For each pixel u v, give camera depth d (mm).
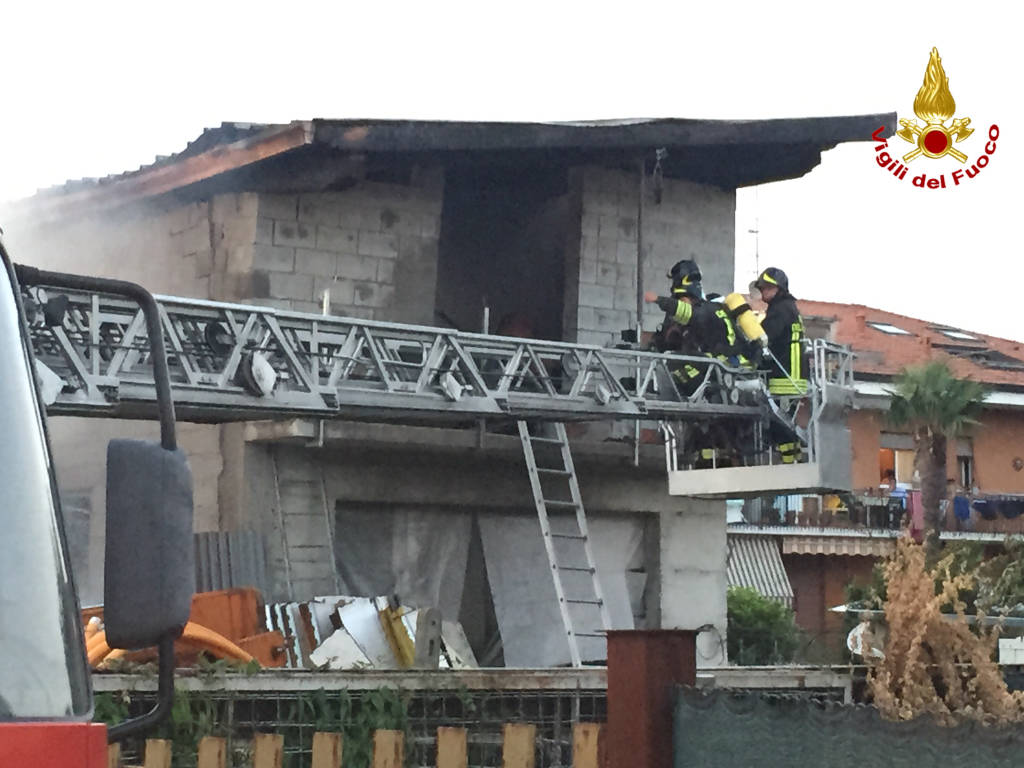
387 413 12242
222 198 15414
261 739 6688
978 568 11141
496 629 15898
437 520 15711
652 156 16828
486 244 19078
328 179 14672
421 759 8422
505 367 13523
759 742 6219
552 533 16281
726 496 15602
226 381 10797
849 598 16609
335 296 15406
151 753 6914
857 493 34594
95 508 15969
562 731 8758
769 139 16734
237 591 12969
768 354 14781
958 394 32312
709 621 17203
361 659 12992
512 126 14977
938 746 5691
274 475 14609
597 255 17250
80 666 3230
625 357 14008
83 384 9938
